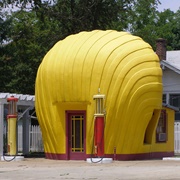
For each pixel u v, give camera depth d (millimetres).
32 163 26844
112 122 27562
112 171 22312
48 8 45250
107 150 27734
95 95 26938
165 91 41438
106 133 27594
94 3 45125
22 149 36469
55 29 48281
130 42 28281
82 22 45281
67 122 28656
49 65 28812
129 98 27562
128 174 21062
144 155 29031
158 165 25078
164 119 31891
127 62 27672
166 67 40906
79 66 27891
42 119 29125
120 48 27891
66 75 28109
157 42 43719
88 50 28062
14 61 48594
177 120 41000
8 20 46156
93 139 27500
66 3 45875
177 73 40969
